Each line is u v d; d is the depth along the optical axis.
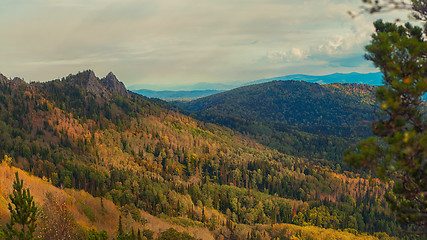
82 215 54.31
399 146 10.96
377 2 10.62
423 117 12.02
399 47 12.44
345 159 12.05
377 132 12.24
